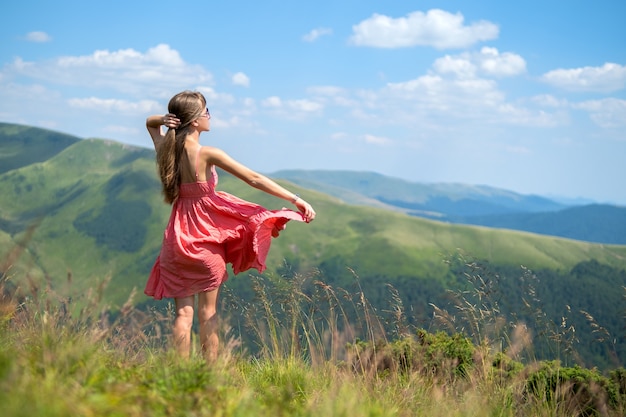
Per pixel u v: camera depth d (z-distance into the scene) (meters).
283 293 5.27
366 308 5.45
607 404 5.18
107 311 3.90
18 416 2.44
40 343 3.69
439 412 4.70
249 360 5.23
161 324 4.60
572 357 5.49
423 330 6.05
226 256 5.37
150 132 5.41
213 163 5.11
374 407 4.14
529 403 5.27
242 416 3.34
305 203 5.30
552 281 185.12
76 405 2.69
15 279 3.70
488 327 5.56
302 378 4.93
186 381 3.62
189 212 5.09
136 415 2.88
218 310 5.14
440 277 192.62
